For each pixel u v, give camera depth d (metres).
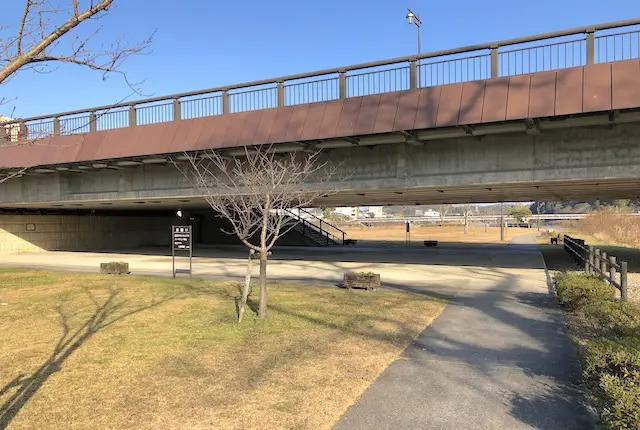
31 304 11.14
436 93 12.62
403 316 9.27
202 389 5.38
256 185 12.55
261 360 6.42
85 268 20.92
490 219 104.19
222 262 23.34
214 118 15.95
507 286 13.70
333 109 13.95
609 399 4.18
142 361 6.46
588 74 10.88
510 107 11.45
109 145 17.86
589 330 8.17
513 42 11.88
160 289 13.30
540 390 5.31
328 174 15.94
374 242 43.69
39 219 34.91
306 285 14.02
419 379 5.68
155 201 23.36
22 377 5.88
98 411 4.81
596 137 12.39
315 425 4.43
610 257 11.78
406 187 14.88
